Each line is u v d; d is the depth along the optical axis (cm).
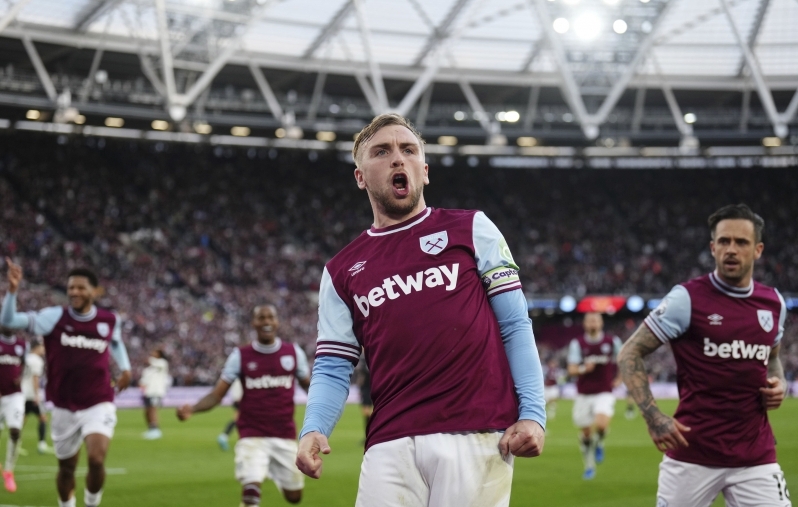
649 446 1725
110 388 827
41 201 4238
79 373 807
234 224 4566
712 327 498
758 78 3164
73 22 3325
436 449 309
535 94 4138
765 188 5094
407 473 312
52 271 3812
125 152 4578
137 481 1223
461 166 5159
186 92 3797
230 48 2944
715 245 508
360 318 339
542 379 326
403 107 3173
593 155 4809
